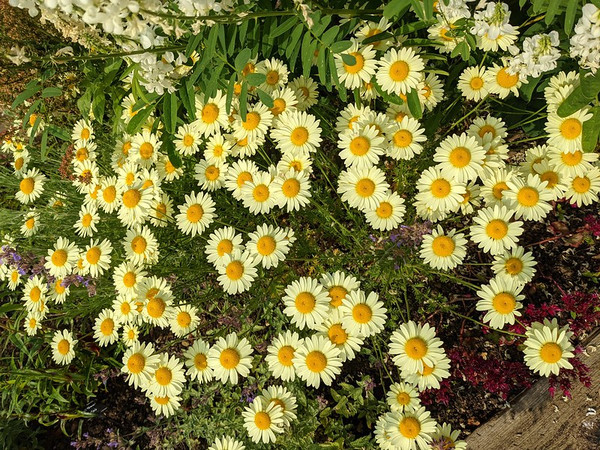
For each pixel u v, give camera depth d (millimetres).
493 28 362
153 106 458
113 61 482
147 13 304
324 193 526
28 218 564
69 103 578
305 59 400
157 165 507
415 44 438
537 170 405
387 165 516
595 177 399
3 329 652
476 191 414
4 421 573
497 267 390
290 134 438
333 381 526
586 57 344
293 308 406
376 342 479
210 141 478
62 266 503
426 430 404
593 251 505
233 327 505
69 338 527
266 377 500
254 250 429
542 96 476
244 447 450
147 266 484
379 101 501
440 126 507
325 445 484
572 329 455
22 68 462
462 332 483
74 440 589
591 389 460
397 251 415
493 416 481
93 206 502
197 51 450
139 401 571
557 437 459
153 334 601
